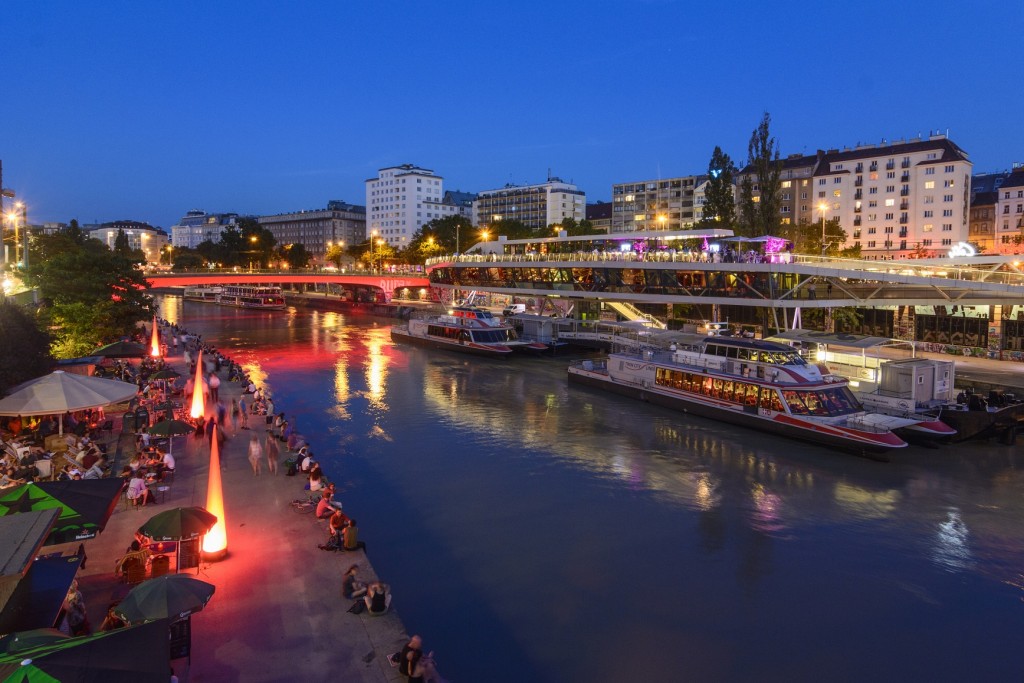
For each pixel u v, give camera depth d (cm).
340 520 2023
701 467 3234
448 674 1675
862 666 1738
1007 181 11419
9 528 1340
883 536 2495
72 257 5238
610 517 2647
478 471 3175
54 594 1287
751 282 5794
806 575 2205
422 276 13012
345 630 1551
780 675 1694
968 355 5506
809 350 4350
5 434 2817
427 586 2106
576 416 4234
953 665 1747
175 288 19775
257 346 7700
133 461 2588
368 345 7806
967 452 3447
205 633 1527
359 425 4016
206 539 1897
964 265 5619
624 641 1823
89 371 4056
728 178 8712
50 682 870
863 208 11181
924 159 10625
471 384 5347
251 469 2712
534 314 8131
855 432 3328
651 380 4603
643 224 15088
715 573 2209
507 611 1966
